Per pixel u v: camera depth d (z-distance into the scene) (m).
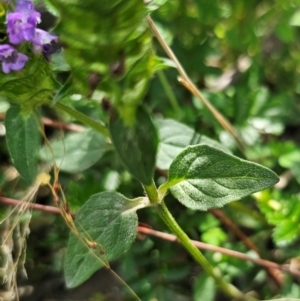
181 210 0.29
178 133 0.25
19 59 0.19
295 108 0.32
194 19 0.34
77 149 0.26
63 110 0.22
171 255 0.28
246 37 0.34
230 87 0.34
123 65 0.17
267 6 0.35
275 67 0.35
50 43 0.19
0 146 0.31
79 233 0.21
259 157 0.29
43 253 0.30
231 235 0.29
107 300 0.29
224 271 0.27
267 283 0.28
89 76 0.18
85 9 0.16
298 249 0.28
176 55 0.33
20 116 0.22
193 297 0.27
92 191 0.28
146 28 0.17
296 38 0.36
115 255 0.21
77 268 0.20
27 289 0.29
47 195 0.30
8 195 0.29
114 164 0.29
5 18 0.18
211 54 0.33
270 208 0.27
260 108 0.30
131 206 0.21
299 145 0.32
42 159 0.26
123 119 0.19
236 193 0.20
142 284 0.27
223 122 0.28
